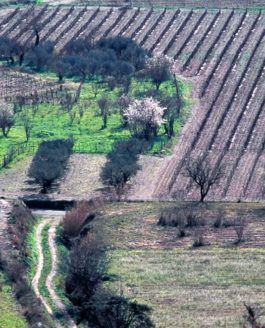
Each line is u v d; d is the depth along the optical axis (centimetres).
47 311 18275
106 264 19850
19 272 19262
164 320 18225
